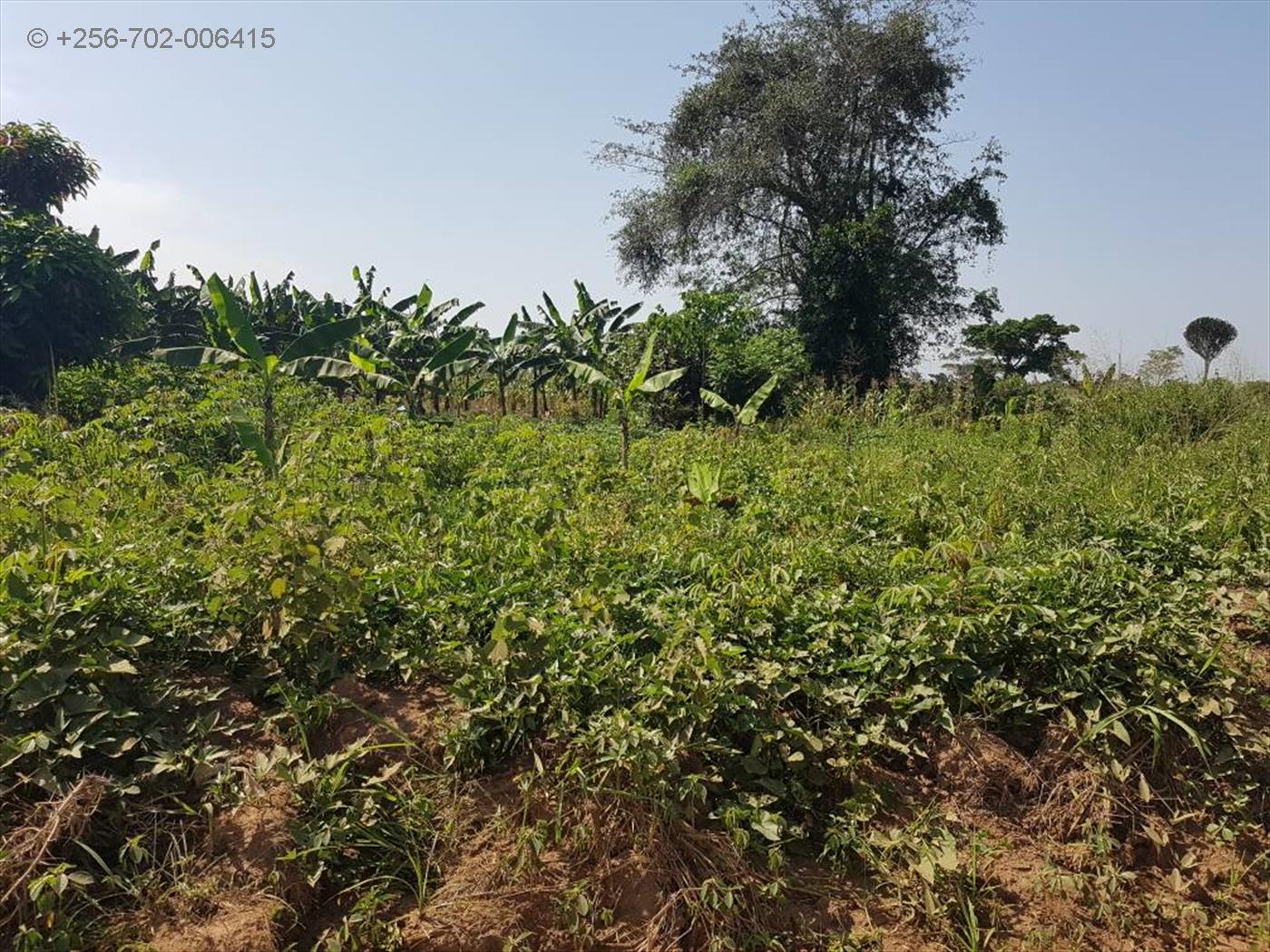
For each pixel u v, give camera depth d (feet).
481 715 12.46
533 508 20.65
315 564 13.48
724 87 86.38
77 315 41.16
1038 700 13.91
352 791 11.61
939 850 11.78
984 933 11.07
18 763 10.60
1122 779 12.76
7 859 9.58
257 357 32.55
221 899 10.07
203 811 10.98
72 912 9.67
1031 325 100.83
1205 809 12.93
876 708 13.79
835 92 83.30
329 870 10.89
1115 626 14.43
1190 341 90.02
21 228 40.78
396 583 15.74
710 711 12.32
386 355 56.18
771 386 46.73
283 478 21.84
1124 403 39.47
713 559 17.80
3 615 11.63
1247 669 14.64
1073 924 11.33
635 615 15.06
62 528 14.85
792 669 13.38
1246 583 18.54
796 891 11.42
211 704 12.84
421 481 23.04
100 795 10.38
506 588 15.44
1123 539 19.65
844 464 30.17
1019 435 41.14
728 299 59.77
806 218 88.33
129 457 26.37
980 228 86.07
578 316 64.54
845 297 75.77
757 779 12.36
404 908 10.60
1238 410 37.47
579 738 11.80
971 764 13.14
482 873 10.93
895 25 81.20
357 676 13.79
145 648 13.12
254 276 57.72
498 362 63.52
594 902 10.77
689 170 82.99
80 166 46.44
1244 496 22.22
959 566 15.28
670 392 58.13
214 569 14.32
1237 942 11.28
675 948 10.39
